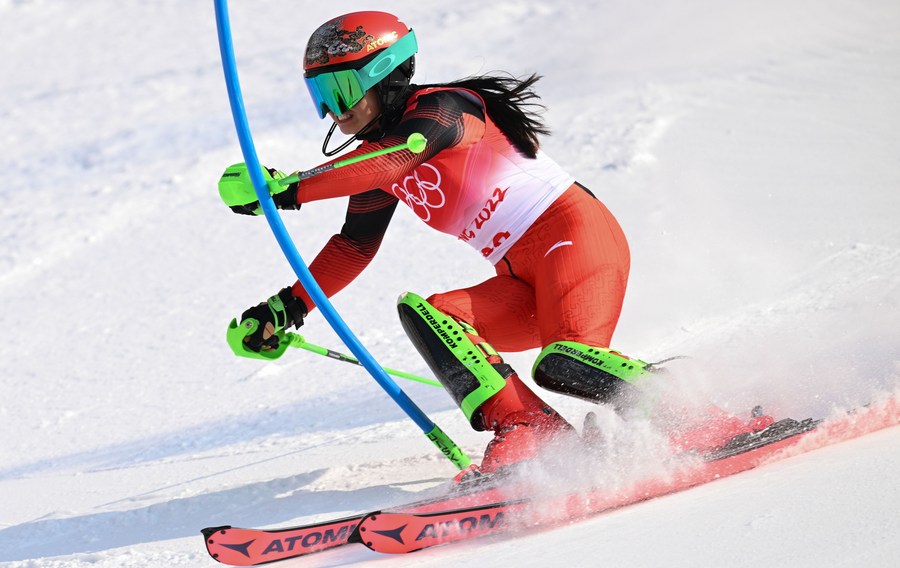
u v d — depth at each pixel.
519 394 10.13
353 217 11.73
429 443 13.34
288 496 11.76
